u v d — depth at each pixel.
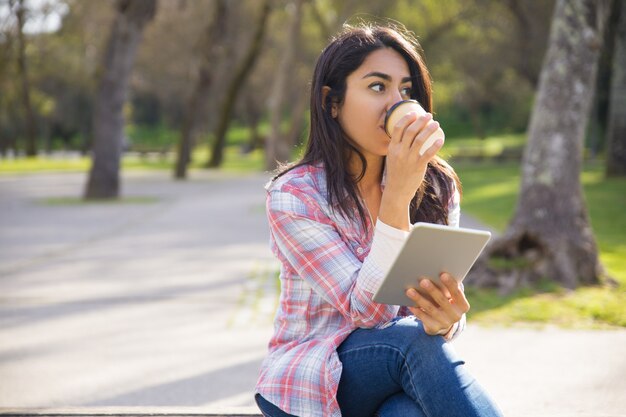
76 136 72.50
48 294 6.66
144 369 4.45
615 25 20.06
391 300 1.98
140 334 5.29
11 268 8.10
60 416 2.95
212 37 26.08
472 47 30.33
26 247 9.73
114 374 4.36
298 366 2.06
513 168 27.00
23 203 16.25
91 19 21.77
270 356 2.19
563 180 6.53
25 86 39.62
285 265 2.19
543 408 3.60
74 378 4.28
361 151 2.21
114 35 16.58
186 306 6.17
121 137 17.02
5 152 50.09
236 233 10.88
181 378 4.27
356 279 2.02
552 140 6.56
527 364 4.37
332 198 2.14
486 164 30.94
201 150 57.16
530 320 5.42
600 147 38.19
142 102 69.94
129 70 16.91
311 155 2.21
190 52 35.00
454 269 1.96
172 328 5.45
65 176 27.44
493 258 6.54
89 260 8.58
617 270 7.23
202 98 25.64
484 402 1.89
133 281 7.27
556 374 4.16
